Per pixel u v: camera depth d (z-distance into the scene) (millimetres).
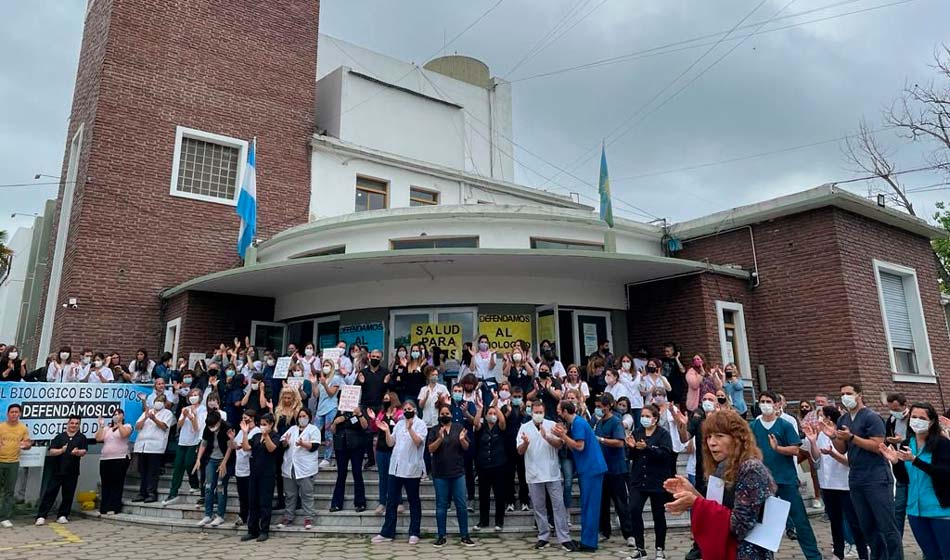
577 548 7656
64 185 18453
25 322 21375
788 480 6625
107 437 10508
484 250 11875
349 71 20281
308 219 18234
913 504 5742
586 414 9453
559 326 14141
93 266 15094
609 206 14164
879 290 14258
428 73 24516
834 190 13328
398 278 13820
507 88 26656
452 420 8539
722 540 3451
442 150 22234
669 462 7219
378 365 10500
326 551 7660
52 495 10109
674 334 13969
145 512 10070
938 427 5738
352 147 19094
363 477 10047
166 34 17141
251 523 8414
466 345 11688
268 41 18953
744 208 15000
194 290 14766
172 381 11969
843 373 13023
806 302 13844
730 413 3764
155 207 16172
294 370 10867
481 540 8234
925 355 14992
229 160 17719
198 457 9586
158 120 16594
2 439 10023
